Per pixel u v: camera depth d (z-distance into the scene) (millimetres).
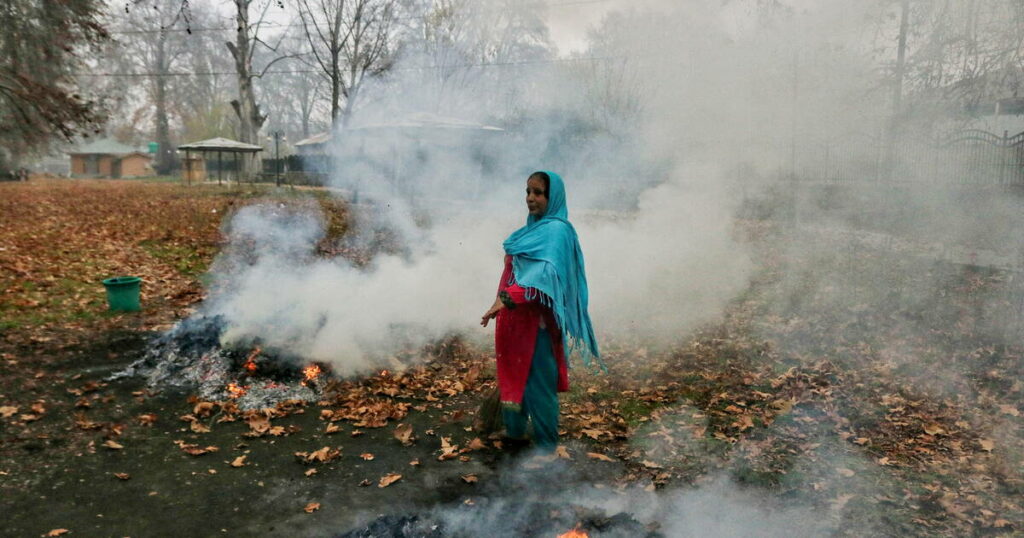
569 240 3865
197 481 3656
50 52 12672
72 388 4980
